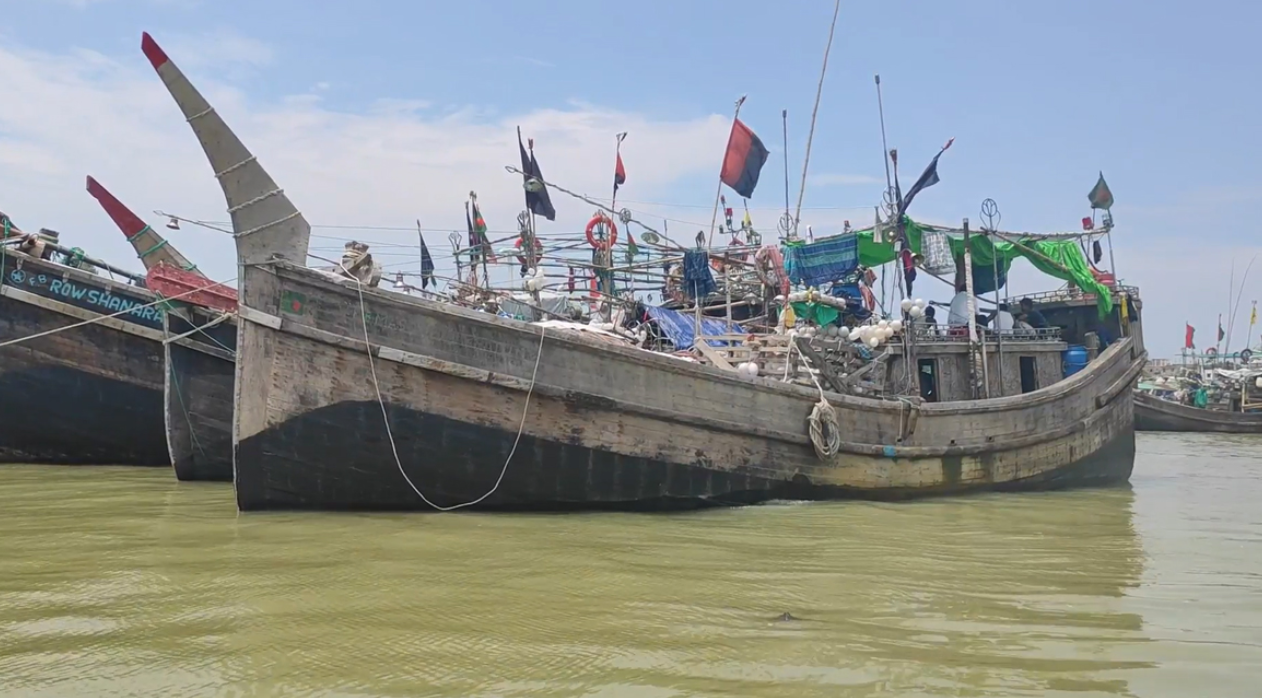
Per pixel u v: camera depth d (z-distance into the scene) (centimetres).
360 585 849
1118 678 646
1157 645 723
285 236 1225
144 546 1012
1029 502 1670
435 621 742
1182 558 1099
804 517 1357
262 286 1214
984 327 2073
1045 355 2161
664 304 2334
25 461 1881
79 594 805
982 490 1786
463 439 1261
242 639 688
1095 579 971
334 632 709
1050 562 1065
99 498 1402
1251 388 5106
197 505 1326
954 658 682
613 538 1128
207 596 803
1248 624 789
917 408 1641
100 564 921
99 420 1861
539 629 727
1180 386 5947
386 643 684
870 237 2036
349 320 1229
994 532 1281
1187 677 649
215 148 1184
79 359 1833
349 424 1231
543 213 2300
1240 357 6869
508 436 1276
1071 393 1980
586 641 699
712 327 1948
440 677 616
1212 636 750
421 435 1249
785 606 821
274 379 1215
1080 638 741
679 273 2216
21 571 890
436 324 1252
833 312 1814
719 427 1405
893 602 848
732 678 627
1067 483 1977
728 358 1661
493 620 749
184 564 924
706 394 1405
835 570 984
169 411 1658
